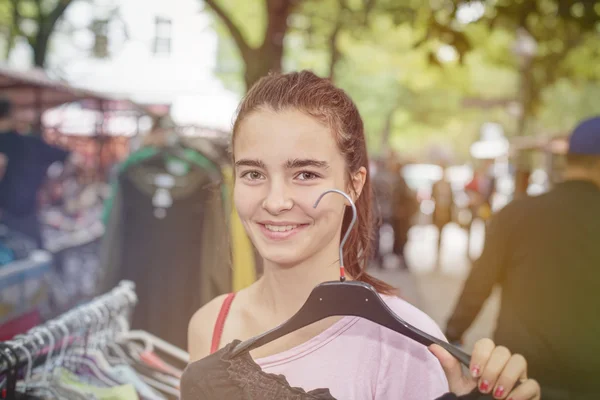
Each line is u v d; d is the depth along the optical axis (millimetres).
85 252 6480
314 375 1271
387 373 1265
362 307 1164
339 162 1275
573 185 2102
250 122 1256
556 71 7348
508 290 2195
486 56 9539
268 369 1295
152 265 3096
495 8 4305
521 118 10492
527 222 2131
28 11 9109
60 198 6969
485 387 1102
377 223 1663
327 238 1292
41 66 8352
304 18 8156
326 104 1249
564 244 2061
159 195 3072
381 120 27797
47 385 1707
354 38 8180
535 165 7844
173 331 3105
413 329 1150
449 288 7488
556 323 2080
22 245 3430
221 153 3295
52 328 1722
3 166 4859
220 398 1282
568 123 24266
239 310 1451
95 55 6484
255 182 1274
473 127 34625
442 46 4695
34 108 6285
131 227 3125
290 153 1224
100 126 7652
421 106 28141
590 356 2049
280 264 1322
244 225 1314
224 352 1312
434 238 12898
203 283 3016
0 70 5340
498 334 2221
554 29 4953
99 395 1806
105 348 2035
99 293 3111
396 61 13430
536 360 2094
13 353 1549
